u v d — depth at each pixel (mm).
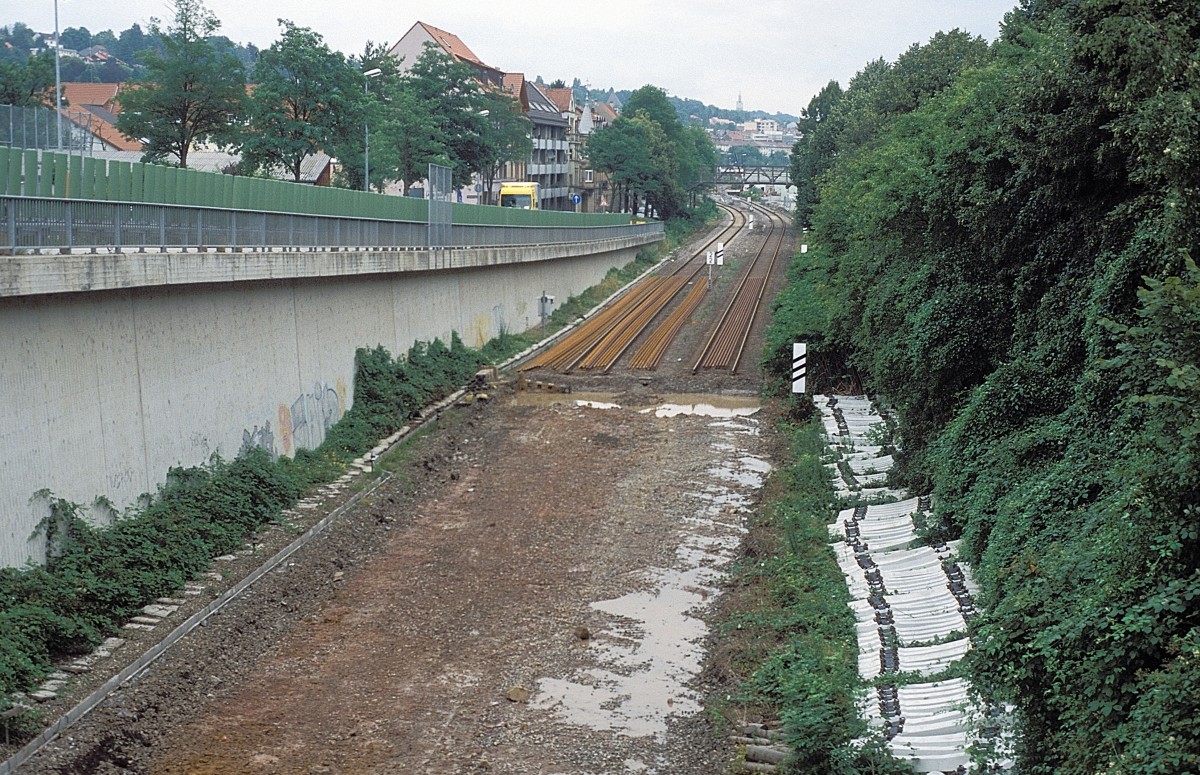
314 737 16219
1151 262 17203
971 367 24594
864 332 33219
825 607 20109
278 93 45594
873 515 25094
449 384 40000
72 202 19469
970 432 21609
